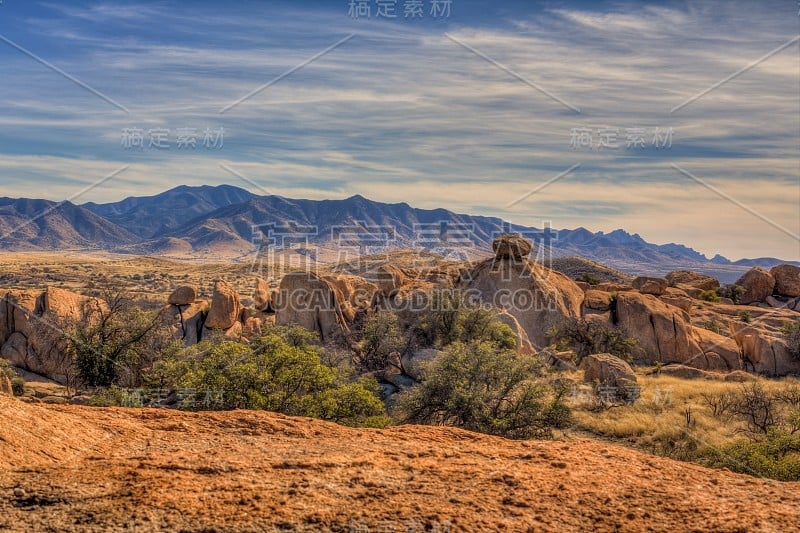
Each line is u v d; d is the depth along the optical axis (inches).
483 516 241.8
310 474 277.1
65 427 315.3
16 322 1467.8
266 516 231.6
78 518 223.6
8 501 234.4
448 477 282.7
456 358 976.3
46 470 265.1
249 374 723.4
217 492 249.9
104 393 983.0
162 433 339.6
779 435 762.8
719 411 1019.9
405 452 321.1
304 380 764.0
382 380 1350.9
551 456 325.7
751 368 1681.8
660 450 847.7
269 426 366.0
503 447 346.0
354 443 340.2
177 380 865.5
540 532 231.6
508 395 952.3
